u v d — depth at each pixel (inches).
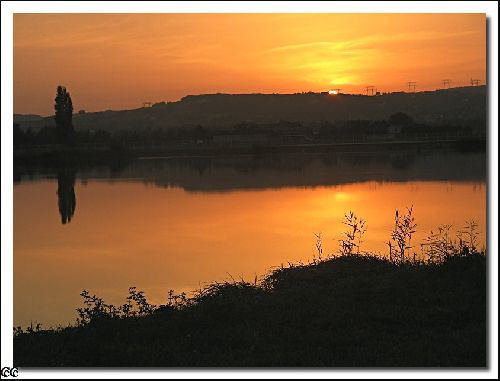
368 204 1284.4
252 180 2022.6
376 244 783.1
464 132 3754.9
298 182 1883.6
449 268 439.5
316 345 328.2
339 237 885.2
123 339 364.5
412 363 296.0
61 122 3233.3
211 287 515.5
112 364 320.8
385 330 344.8
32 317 569.0
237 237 977.5
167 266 789.2
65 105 3243.1
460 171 2003.0
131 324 389.4
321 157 3132.4
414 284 417.7
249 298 440.1
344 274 501.7
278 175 2187.5
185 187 1895.9
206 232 1051.3
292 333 348.2
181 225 1159.6
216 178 2160.4
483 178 1759.4
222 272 723.4
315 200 1430.9
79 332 393.7
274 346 328.8
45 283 725.9
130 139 3939.5
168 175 2354.8
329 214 1178.0
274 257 791.1
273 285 500.1
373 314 366.3
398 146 3472.0
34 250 965.2
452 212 1080.2
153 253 890.7
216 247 903.7
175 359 318.7
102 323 393.7
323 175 2090.3
